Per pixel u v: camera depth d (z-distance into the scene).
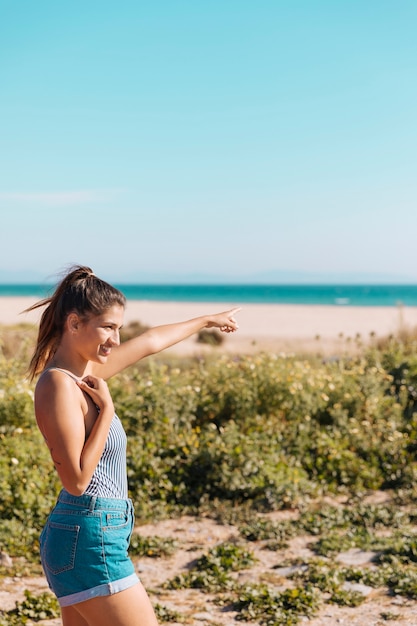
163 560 6.51
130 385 10.27
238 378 10.01
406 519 7.37
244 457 8.44
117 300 3.21
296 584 5.86
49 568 3.12
